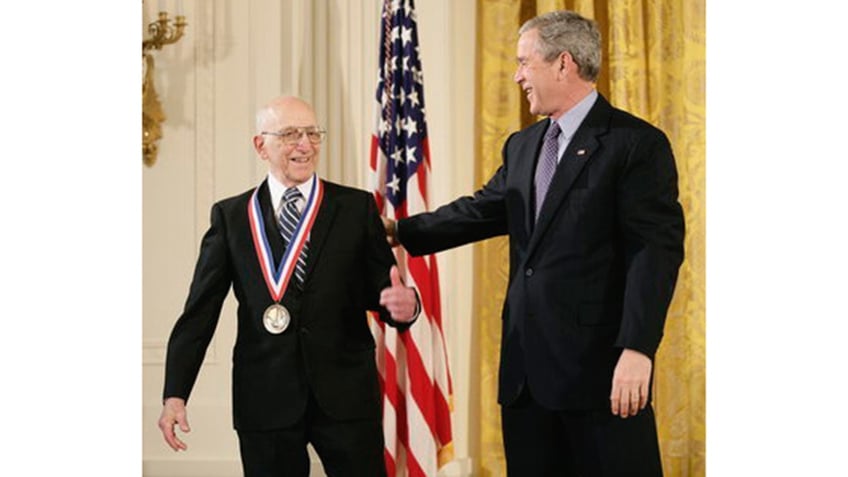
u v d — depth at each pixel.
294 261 3.40
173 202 5.01
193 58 5.02
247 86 5.01
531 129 3.44
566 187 3.16
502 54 4.90
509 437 3.29
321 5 5.00
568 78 3.25
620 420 3.09
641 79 4.76
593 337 3.10
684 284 4.75
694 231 4.75
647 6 4.84
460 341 4.98
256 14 5.01
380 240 3.51
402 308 3.27
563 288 3.13
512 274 3.32
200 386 4.99
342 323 3.39
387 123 4.71
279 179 3.52
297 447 3.33
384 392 4.63
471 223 3.64
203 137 5.01
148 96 4.99
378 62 4.83
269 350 3.33
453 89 5.00
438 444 4.66
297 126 3.45
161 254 5.01
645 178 3.09
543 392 3.13
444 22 4.99
